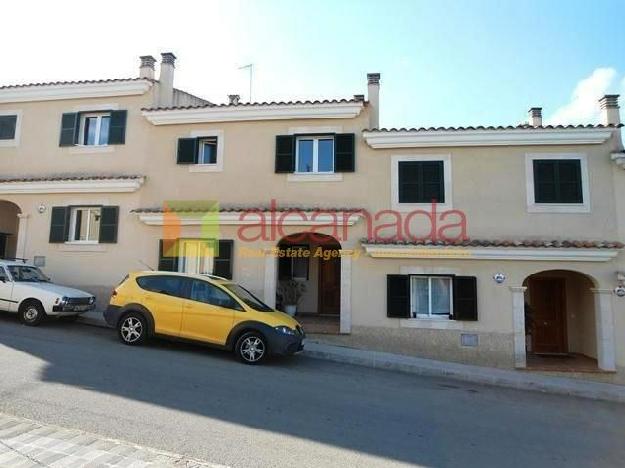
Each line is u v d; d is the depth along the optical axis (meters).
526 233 11.90
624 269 11.31
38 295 10.98
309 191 12.80
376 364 10.50
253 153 13.20
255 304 9.98
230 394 6.94
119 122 14.00
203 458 4.63
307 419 6.12
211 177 13.27
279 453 4.93
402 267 11.98
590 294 12.30
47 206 13.95
